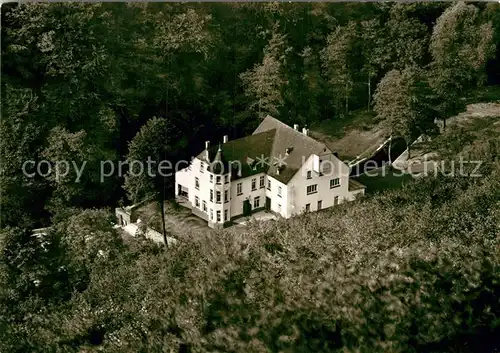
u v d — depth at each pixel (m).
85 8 85.12
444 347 37.88
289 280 42.03
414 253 41.16
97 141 79.81
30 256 55.53
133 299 47.47
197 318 42.00
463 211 50.28
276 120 73.94
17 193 75.69
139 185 74.56
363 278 40.06
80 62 82.69
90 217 61.50
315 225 50.00
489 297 38.84
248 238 49.19
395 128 79.25
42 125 78.88
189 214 71.31
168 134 79.38
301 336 39.28
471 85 86.88
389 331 38.09
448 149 75.94
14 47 79.75
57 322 47.94
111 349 43.03
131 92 84.44
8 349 47.03
